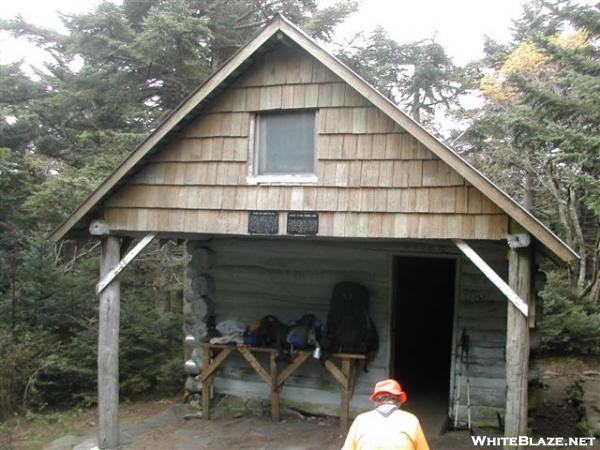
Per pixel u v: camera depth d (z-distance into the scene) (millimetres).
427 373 11547
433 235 6586
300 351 8648
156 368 11156
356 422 4293
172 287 14211
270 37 7051
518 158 16766
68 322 11445
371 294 8984
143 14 15281
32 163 13336
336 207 7023
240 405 9555
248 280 9750
